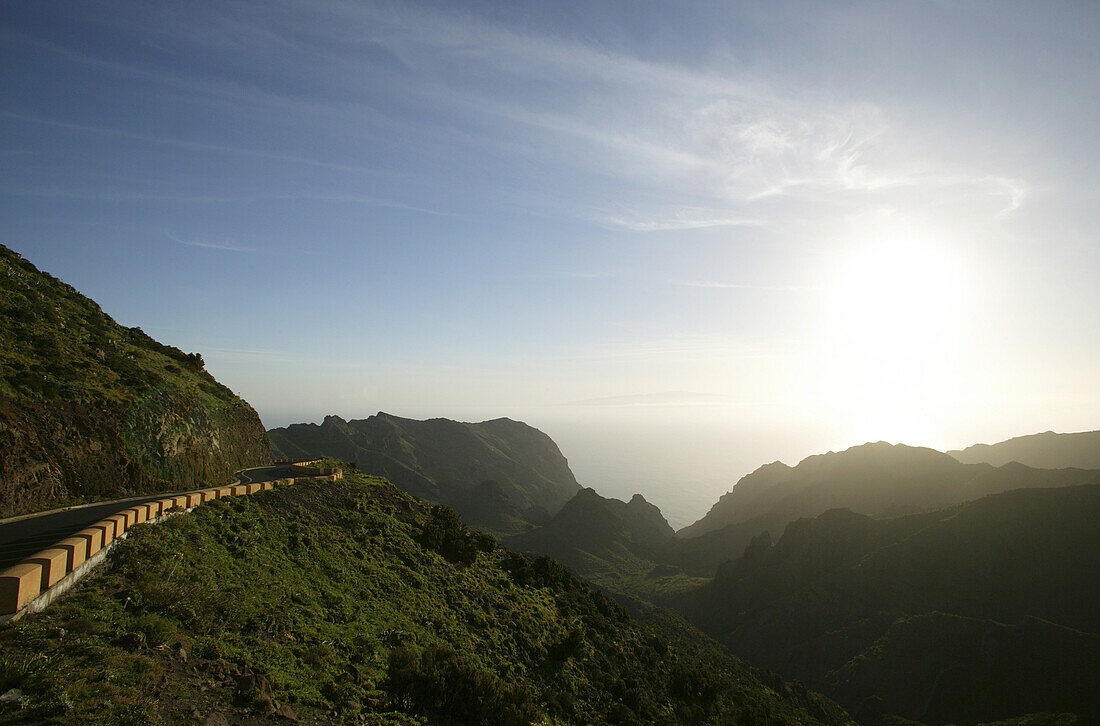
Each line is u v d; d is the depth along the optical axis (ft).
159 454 98.53
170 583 55.77
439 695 58.08
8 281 112.88
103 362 106.83
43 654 36.06
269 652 54.03
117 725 31.86
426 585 103.04
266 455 155.63
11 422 73.51
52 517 67.77
